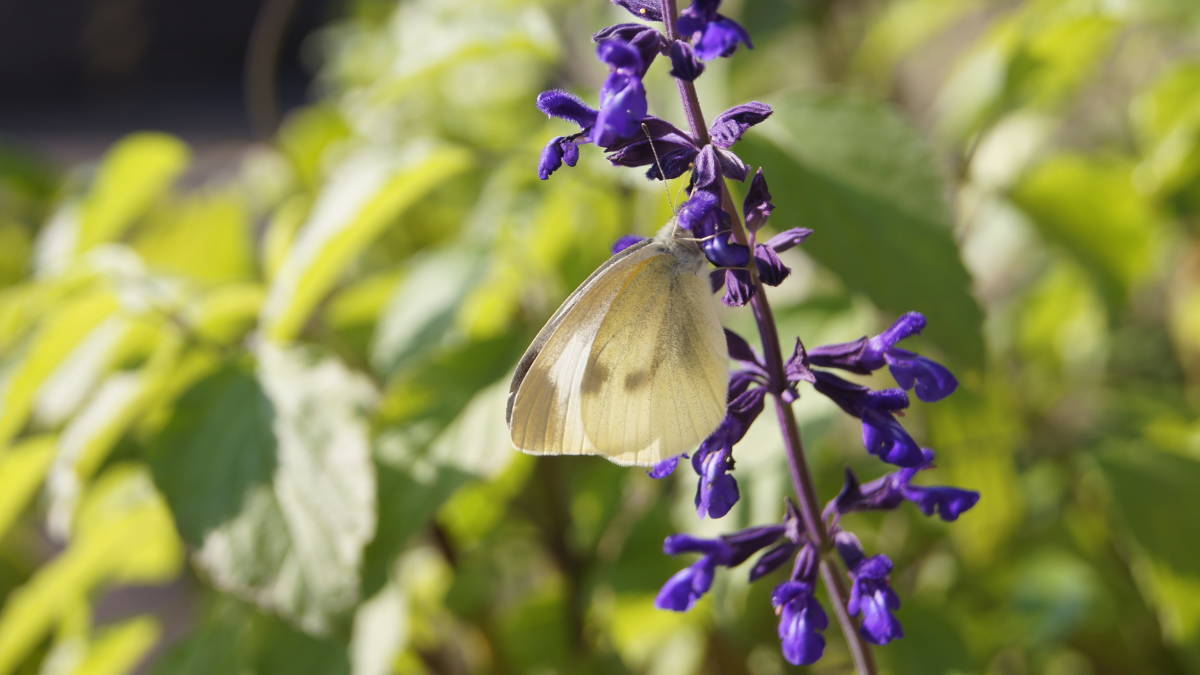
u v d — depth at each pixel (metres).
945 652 0.29
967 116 0.32
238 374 0.29
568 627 0.32
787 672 0.31
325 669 0.29
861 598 0.23
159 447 0.28
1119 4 0.30
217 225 0.36
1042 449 0.33
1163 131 0.33
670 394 0.25
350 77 0.46
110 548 0.30
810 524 0.24
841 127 0.28
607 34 0.23
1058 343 0.37
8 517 0.31
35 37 1.34
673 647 0.32
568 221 0.31
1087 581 0.32
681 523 0.29
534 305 0.32
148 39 1.37
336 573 0.27
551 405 0.25
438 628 0.33
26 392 0.29
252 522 0.28
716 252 0.23
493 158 0.30
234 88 1.32
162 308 0.30
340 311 0.34
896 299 0.27
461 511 0.32
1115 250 0.33
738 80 0.34
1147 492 0.30
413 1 0.40
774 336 0.24
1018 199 0.33
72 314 0.29
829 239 0.27
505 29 0.32
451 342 0.30
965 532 0.32
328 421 0.28
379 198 0.29
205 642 0.30
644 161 0.23
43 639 0.36
